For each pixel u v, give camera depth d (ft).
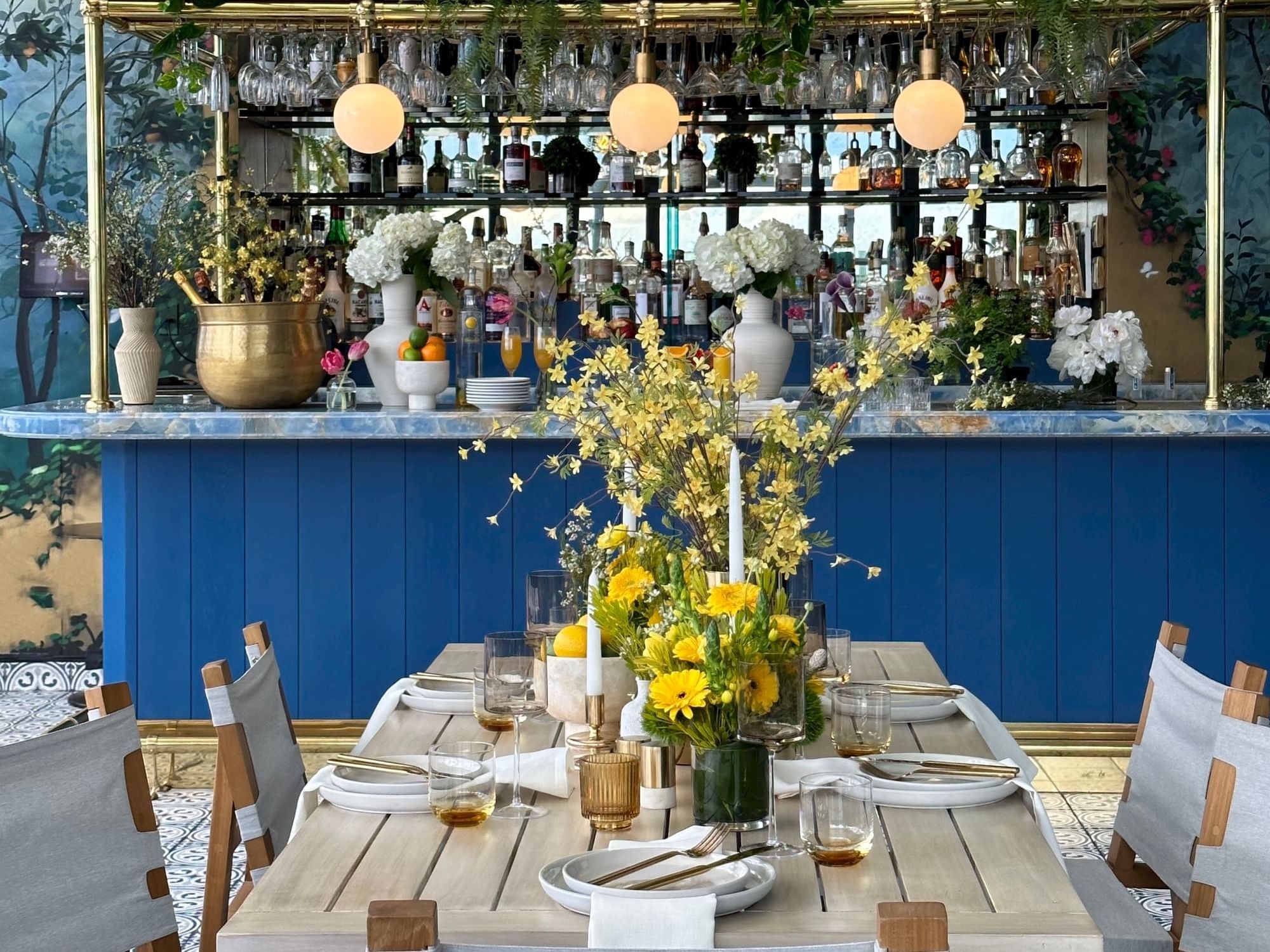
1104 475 13.82
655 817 5.94
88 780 5.77
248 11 13.84
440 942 4.09
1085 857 11.96
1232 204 19.94
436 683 8.30
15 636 19.57
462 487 14.02
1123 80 14.65
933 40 10.79
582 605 7.22
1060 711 13.94
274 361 13.79
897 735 7.30
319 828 5.82
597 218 19.66
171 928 6.01
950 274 18.54
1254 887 5.82
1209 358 13.71
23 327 19.43
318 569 14.08
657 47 18.10
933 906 3.84
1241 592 13.80
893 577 13.93
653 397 6.22
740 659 5.53
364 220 19.80
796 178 18.93
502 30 14.16
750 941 4.62
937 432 13.17
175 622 14.15
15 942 5.33
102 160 14.02
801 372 18.48
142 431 13.37
